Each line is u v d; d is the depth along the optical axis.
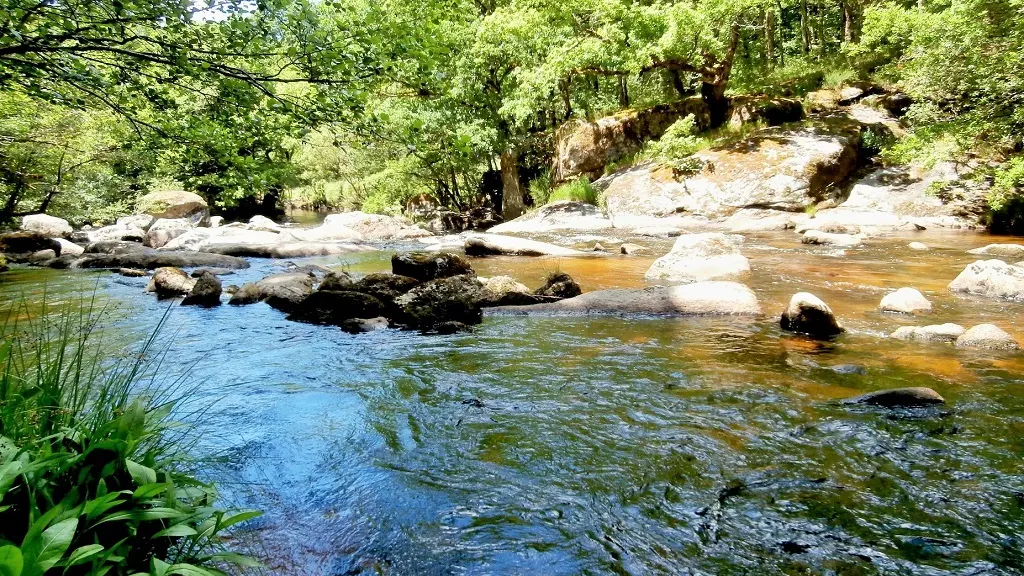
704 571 2.29
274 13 3.60
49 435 2.03
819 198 16.27
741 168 17.20
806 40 25.75
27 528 1.75
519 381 4.58
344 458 3.30
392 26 3.87
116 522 1.87
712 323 6.32
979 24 12.20
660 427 3.63
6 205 18.55
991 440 3.34
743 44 29.16
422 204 27.45
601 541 2.50
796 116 19.38
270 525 2.61
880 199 15.65
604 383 4.46
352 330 6.40
